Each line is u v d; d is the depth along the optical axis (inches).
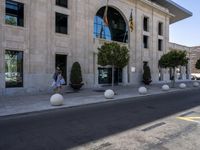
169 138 263.1
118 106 521.3
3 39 691.4
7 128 321.1
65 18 892.0
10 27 708.7
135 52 1266.0
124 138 264.2
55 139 262.8
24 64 745.6
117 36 1188.5
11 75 721.0
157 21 1475.1
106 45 761.0
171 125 327.9
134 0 1255.5
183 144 241.0
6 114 415.8
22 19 751.7
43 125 335.3
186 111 444.5
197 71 2539.4
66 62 888.3
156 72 1453.0
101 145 239.6
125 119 370.9
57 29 861.8
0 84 684.1
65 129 308.0
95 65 1010.1
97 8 1024.2
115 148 229.8
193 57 2586.1
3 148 234.2
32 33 765.3
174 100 622.8
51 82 820.0
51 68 824.3
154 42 1439.5
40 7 790.5
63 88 864.9
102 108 494.9
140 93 773.3
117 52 746.2
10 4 721.6
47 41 812.0
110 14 1143.6
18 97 668.7
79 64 881.5
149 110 459.8
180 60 1101.1
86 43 963.3
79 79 867.4
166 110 458.0
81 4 942.4
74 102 567.2
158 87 1111.0
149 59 1386.6
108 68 1119.0
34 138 267.6
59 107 492.4
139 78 1294.3
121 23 1214.9
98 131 296.4
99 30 1079.0
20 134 285.9
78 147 234.2
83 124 337.1
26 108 478.9
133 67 1250.6
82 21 946.7
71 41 898.7
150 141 252.2
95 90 892.6
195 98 668.1
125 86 1130.7
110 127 317.7
